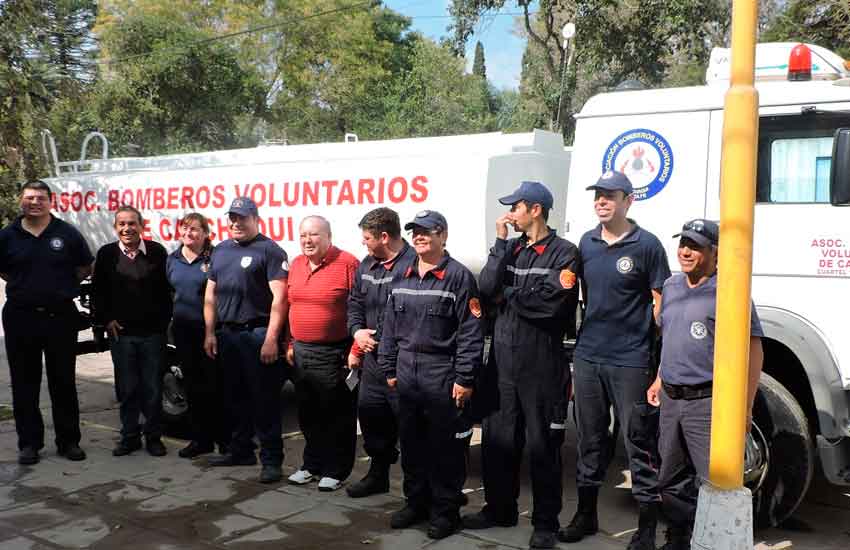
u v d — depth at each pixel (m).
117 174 7.48
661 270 3.97
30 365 5.61
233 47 34.19
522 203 4.09
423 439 4.48
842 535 4.54
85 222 7.65
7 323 5.56
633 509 4.87
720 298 3.26
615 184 3.93
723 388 3.27
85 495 5.00
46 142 9.77
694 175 4.69
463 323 4.22
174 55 29.56
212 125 32.34
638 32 18.92
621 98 4.92
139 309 5.78
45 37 10.92
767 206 4.52
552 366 4.12
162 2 32.50
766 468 4.34
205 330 5.63
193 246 5.77
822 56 4.90
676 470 3.88
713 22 18.75
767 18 18.30
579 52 19.73
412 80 37.94
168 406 6.47
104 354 10.15
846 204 4.22
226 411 5.69
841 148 4.13
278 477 5.28
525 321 4.12
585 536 4.34
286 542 4.29
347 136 6.94
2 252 5.51
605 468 4.25
